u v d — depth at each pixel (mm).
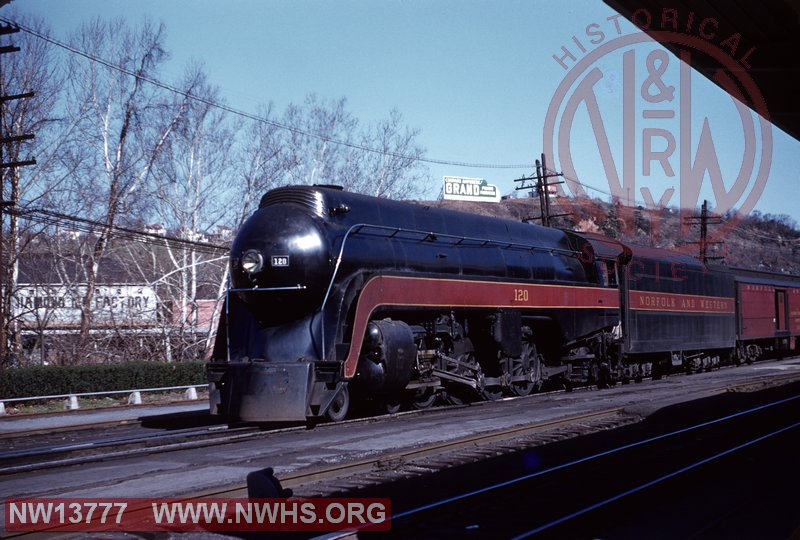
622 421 13594
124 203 28750
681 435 11922
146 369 24641
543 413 14781
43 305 28297
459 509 7172
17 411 20562
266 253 13250
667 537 6332
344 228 13938
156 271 31203
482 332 16984
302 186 14203
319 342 13117
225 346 14031
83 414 18672
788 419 13797
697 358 27594
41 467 9461
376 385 13750
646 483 8164
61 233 29391
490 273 16922
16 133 27609
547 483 8344
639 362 23828
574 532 6457
